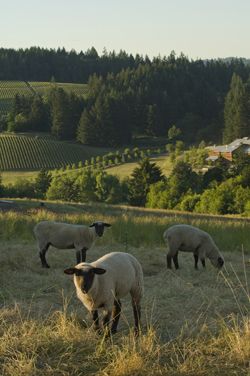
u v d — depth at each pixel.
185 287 12.20
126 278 8.76
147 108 177.25
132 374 7.16
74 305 10.72
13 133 163.75
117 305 8.95
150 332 8.28
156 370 7.28
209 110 191.38
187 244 15.23
